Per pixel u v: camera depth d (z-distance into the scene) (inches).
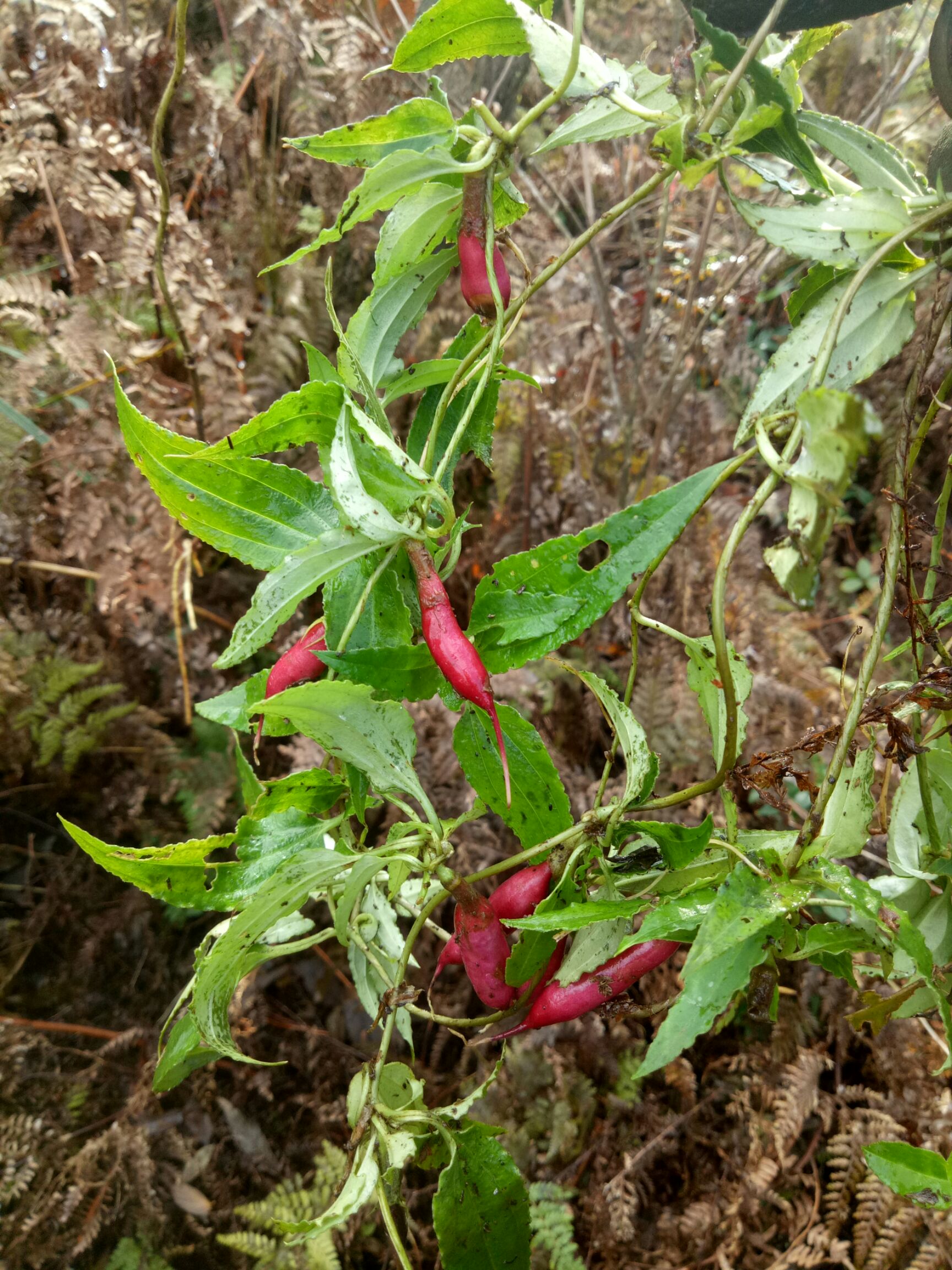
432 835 8.6
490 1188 8.6
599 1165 21.8
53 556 25.5
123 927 24.9
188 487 8.2
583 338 29.8
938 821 10.3
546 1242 19.7
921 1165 8.5
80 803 26.2
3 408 21.8
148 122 26.8
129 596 24.1
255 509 8.4
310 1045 23.9
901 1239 19.1
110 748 25.0
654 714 24.6
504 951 8.8
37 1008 23.8
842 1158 20.5
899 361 24.0
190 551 24.7
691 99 8.3
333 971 25.0
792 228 8.3
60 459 24.1
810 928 7.8
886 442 24.4
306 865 8.3
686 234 32.1
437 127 8.3
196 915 25.2
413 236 9.1
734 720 7.9
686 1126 22.1
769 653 25.6
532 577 8.3
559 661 8.9
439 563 8.6
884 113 25.0
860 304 8.3
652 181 8.6
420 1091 8.8
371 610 8.6
